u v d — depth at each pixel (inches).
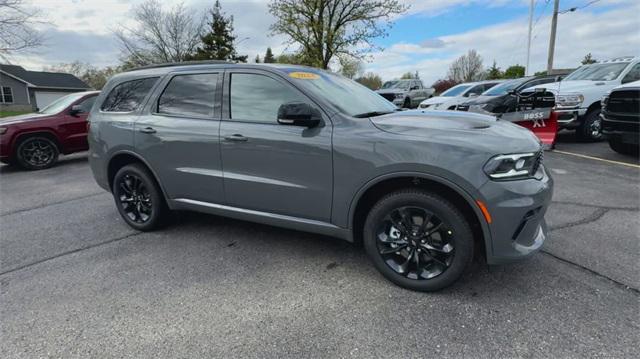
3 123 294.2
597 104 316.2
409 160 96.0
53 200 213.2
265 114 120.1
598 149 300.7
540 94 284.4
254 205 125.3
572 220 151.1
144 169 150.3
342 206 108.7
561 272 111.3
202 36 1211.2
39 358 82.3
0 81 1444.4
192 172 135.2
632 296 98.1
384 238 107.4
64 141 317.4
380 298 101.7
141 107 147.3
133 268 123.6
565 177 216.8
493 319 90.8
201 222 165.3
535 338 83.5
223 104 128.2
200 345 85.0
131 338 88.0
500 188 90.1
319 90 117.1
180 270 121.1
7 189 244.4
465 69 2073.1
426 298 101.0
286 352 81.9
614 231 139.3
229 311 97.7
